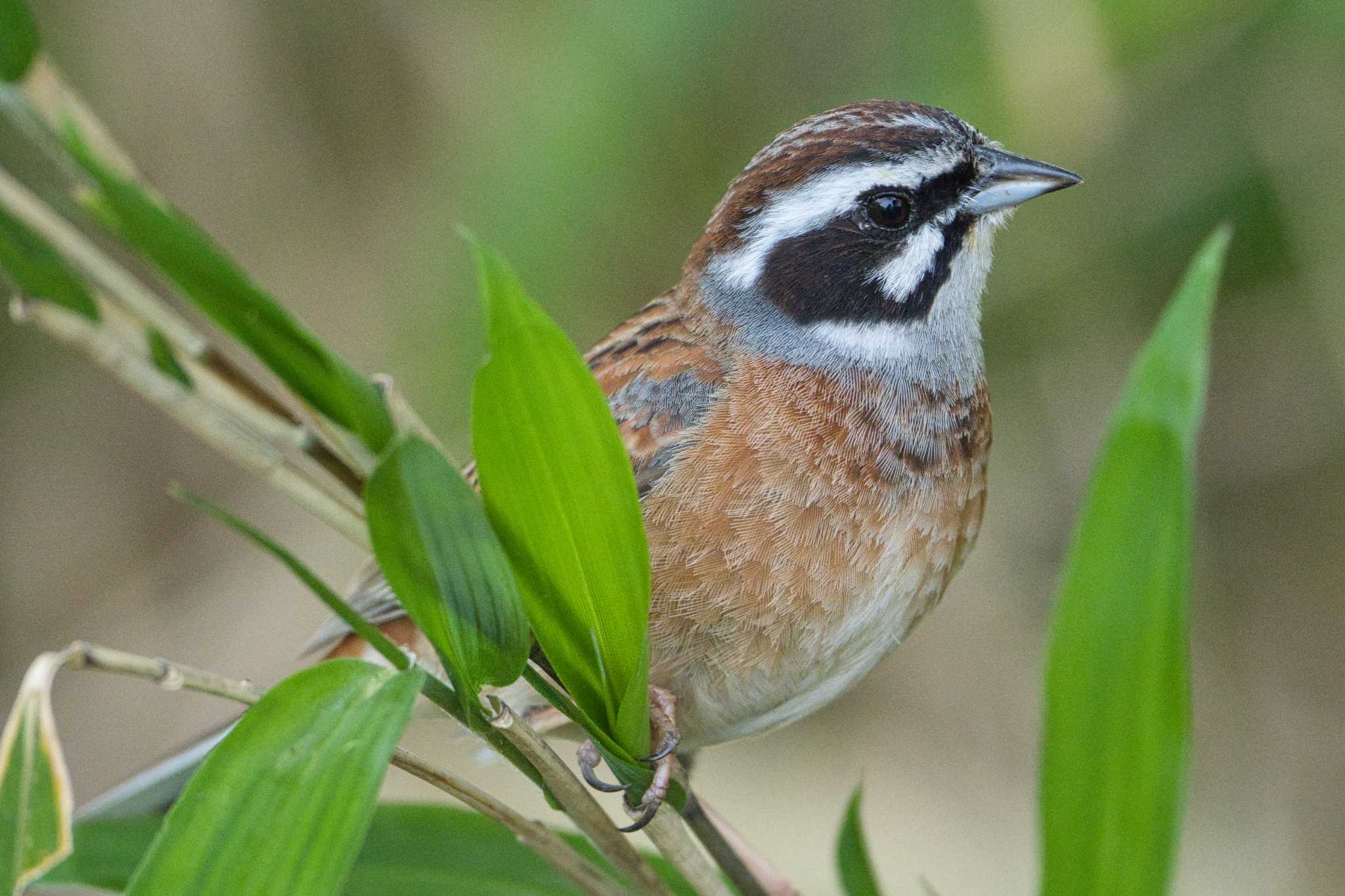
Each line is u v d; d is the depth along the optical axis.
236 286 3.76
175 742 13.05
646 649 4.41
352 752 3.88
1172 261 11.76
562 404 4.04
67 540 13.68
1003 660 13.07
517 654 4.17
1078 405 12.04
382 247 12.63
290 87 12.66
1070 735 4.30
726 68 10.81
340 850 3.78
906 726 13.21
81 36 12.55
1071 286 11.72
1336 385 12.81
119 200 3.59
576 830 5.96
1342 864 12.67
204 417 4.40
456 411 11.10
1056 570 12.63
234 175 12.78
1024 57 9.84
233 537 13.50
